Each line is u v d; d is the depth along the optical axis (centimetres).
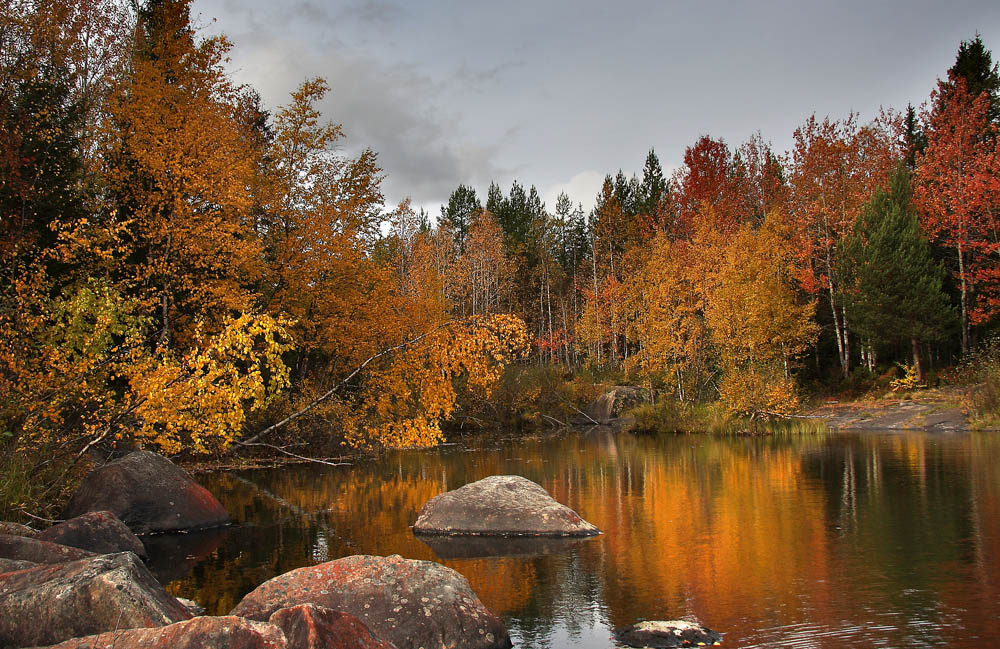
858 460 1647
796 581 690
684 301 3228
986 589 639
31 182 1380
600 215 6078
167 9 1828
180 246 1555
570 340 6056
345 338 1872
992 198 3188
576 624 582
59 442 1070
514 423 3198
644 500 1210
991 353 2809
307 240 1892
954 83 4072
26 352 1034
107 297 1075
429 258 4706
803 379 3672
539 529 948
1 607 405
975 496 1127
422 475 1634
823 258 3856
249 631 349
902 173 3531
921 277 3119
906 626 545
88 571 426
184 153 1579
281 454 1967
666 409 2898
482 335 1408
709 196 4781
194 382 1003
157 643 346
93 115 1930
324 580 573
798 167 3928
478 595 671
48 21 1748
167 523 1010
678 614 599
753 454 1883
